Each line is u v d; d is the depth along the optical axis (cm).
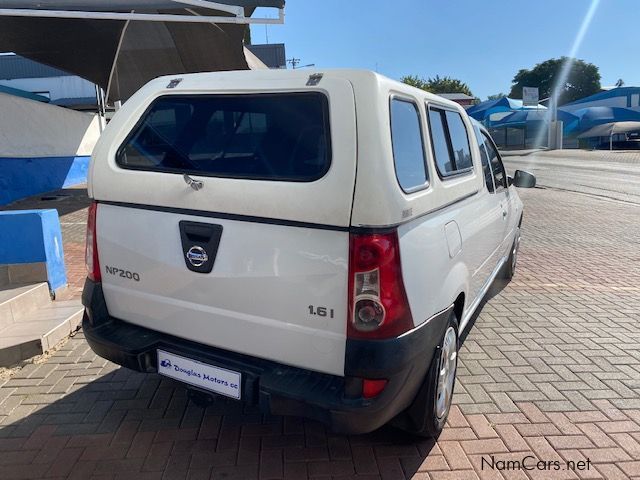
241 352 265
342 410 234
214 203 255
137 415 333
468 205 350
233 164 264
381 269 229
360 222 227
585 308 541
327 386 245
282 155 254
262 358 262
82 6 720
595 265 718
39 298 482
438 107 328
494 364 411
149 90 304
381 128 233
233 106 272
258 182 246
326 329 240
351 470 285
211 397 290
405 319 240
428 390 280
